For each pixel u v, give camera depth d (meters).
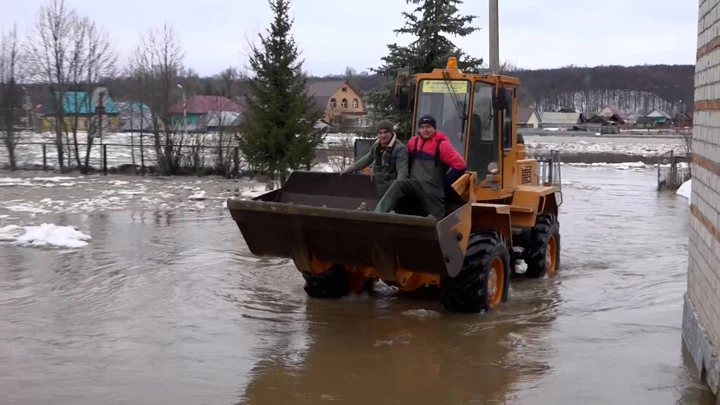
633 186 26.59
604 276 10.71
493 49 16.02
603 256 12.46
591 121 101.19
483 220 8.67
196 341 7.16
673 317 8.25
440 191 8.07
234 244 12.68
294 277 10.12
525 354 6.86
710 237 6.20
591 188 25.77
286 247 8.16
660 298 9.21
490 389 5.93
